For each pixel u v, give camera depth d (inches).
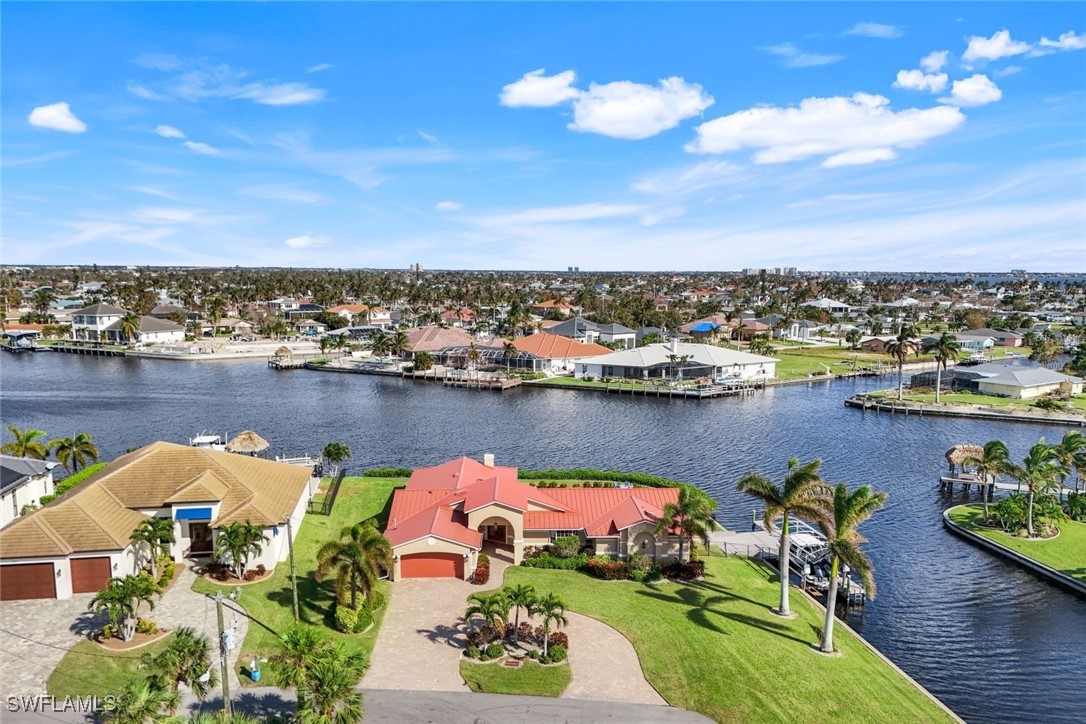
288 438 4256.9
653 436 4389.8
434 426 4626.0
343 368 7042.3
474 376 6437.0
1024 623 2118.6
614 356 6614.2
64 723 1332.4
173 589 1929.1
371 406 5305.1
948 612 2176.4
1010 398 5669.3
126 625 1642.5
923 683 1807.3
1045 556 2516.0
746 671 1665.8
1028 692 1780.3
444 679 1566.2
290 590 1962.4
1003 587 2347.4
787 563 1968.5
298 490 2486.5
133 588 1617.9
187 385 6136.8
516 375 6520.7
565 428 4596.5
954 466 3614.7
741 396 5910.4
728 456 3924.7
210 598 1882.4
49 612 1774.1
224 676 1355.8
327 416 4909.0
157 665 1322.6
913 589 2329.0
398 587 2057.1
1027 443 4340.6
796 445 4205.2
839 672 1704.0
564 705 1491.1
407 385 6314.0
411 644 1718.8
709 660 1701.5
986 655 1943.9
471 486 2511.1
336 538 2413.9
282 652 1455.5
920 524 2920.8
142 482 2192.4
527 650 1708.9
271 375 6786.4
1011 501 2797.7
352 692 1277.1
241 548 1943.9
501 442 4200.3
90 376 6535.4
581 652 1715.1
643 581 2153.1
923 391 6033.5
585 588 2087.8
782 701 1561.3
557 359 6820.9
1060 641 2020.2
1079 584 2299.5
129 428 4453.7
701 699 1541.6
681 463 3764.8
